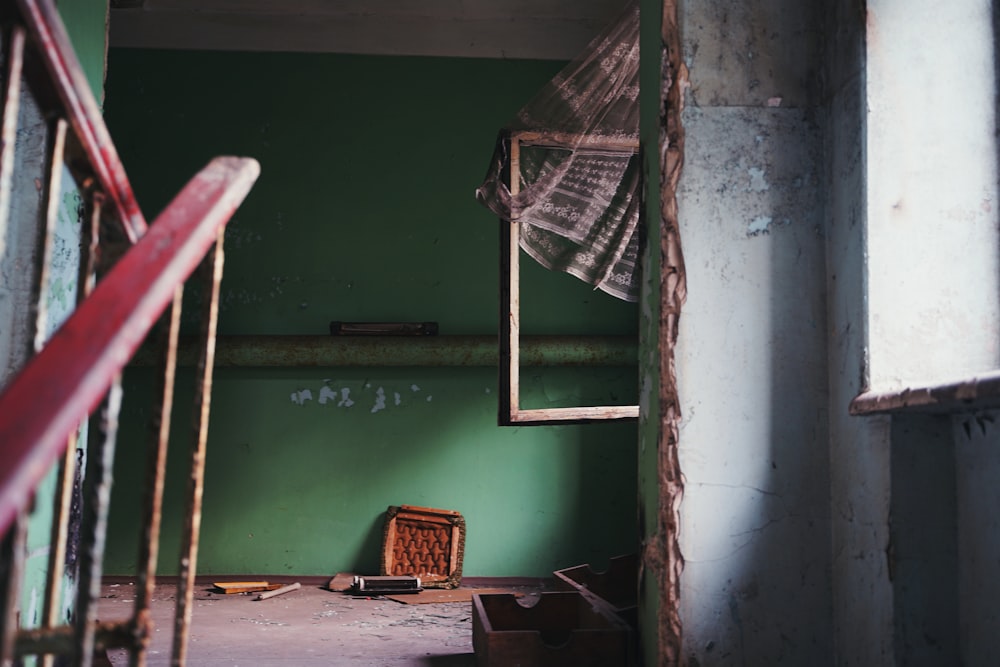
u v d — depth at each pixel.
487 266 6.09
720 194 2.57
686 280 2.54
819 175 2.60
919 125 2.35
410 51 6.16
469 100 6.15
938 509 2.17
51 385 0.82
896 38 2.37
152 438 1.21
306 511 5.88
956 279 2.33
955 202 2.35
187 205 1.08
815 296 2.57
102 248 1.36
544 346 5.86
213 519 5.80
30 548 2.36
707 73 2.60
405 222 6.09
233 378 5.92
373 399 5.96
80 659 1.01
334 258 6.04
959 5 2.40
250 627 4.14
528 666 2.71
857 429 2.35
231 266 5.99
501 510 5.93
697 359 2.52
